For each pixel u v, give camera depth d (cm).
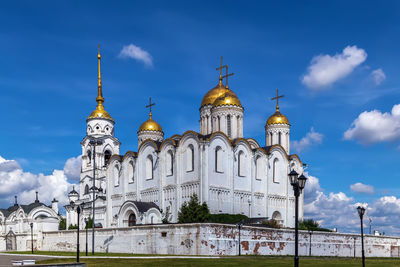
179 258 5312
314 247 7925
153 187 9262
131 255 6284
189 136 8569
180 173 8669
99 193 11094
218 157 8600
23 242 10106
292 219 9888
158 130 11206
